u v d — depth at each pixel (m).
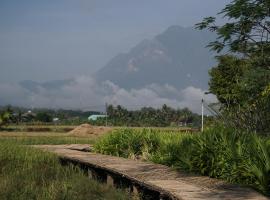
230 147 14.70
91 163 18.95
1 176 18.81
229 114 19.22
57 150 26.30
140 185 14.55
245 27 18.11
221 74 30.28
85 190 15.41
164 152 19.73
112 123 117.50
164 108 134.88
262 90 17.91
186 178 14.83
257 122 18.17
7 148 25.31
